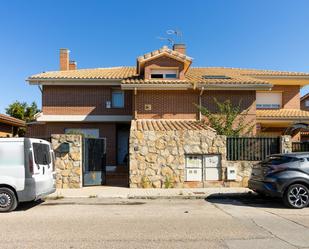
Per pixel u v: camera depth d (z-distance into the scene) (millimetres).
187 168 14578
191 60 20500
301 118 21203
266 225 7883
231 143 14945
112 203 11273
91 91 22688
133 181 14359
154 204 11070
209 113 18875
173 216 8961
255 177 11422
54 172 11570
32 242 6461
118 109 22703
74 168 14492
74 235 6961
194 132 14641
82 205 10875
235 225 7879
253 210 9914
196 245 6242
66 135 14555
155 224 7984
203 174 14594
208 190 13656
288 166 10352
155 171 14414
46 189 10586
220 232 7207
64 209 10125
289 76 23969
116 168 21234
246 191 13273
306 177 10203
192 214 9258
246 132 19281
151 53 20609
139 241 6508
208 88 19672
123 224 7984
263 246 6172
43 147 10758
